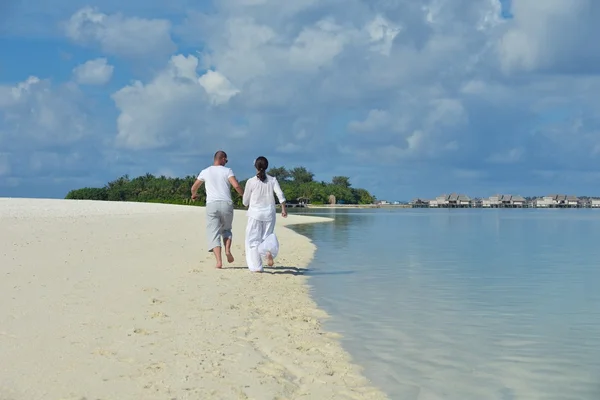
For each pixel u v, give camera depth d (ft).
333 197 510.17
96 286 28.89
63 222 70.33
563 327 23.40
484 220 164.76
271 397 14.65
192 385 15.12
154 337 19.70
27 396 13.87
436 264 45.16
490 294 31.07
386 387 16.03
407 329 22.84
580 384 16.43
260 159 37.17
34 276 31.12
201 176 38.27
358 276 37.78
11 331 19.72
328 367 17.65
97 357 17.17
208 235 38.09
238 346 19.19
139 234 60.80
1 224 61.93
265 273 37.32
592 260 48.55
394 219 166.30
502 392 15.74
